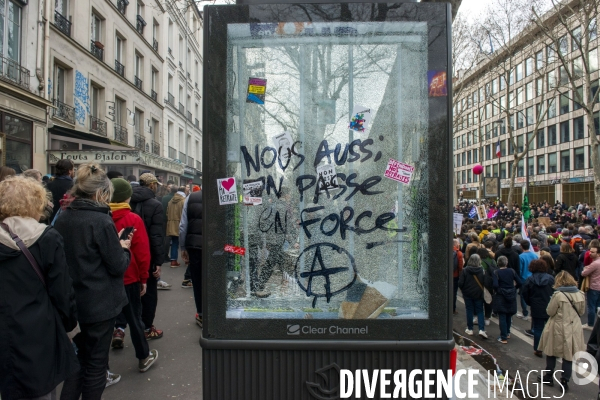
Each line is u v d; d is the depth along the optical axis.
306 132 2.04
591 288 7.43
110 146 15.77
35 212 2.38
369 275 2.02
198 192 5.09
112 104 18.73
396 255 2.02
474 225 12.97
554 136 43.81
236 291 2.01
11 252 2.21
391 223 2.02
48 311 2.29
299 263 2.02
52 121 14.09
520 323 7.81
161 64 25.53
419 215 2.02
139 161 13.17
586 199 39.06
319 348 1.98
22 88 12.12
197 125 35.44
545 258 6.89
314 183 2.03
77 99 15.95
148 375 3.83
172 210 8.48
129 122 20.58
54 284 2.30
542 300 5.90
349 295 2.01
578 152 40.22
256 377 1.98
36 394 2.20
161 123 25.50
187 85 31.83
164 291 6.85
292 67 2.04
